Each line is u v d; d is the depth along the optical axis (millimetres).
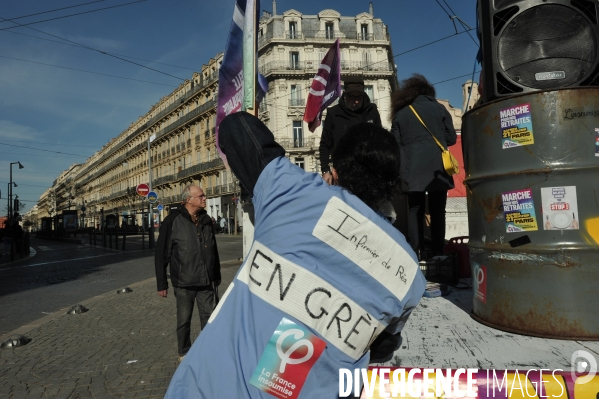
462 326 1803
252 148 1242
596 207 1614
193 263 4312
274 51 41156
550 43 1771
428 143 3164
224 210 47031
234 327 1160
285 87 41000
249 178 1249
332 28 41750
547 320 1619
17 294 8844
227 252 17797
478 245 1876
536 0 1788
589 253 1588
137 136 78688
